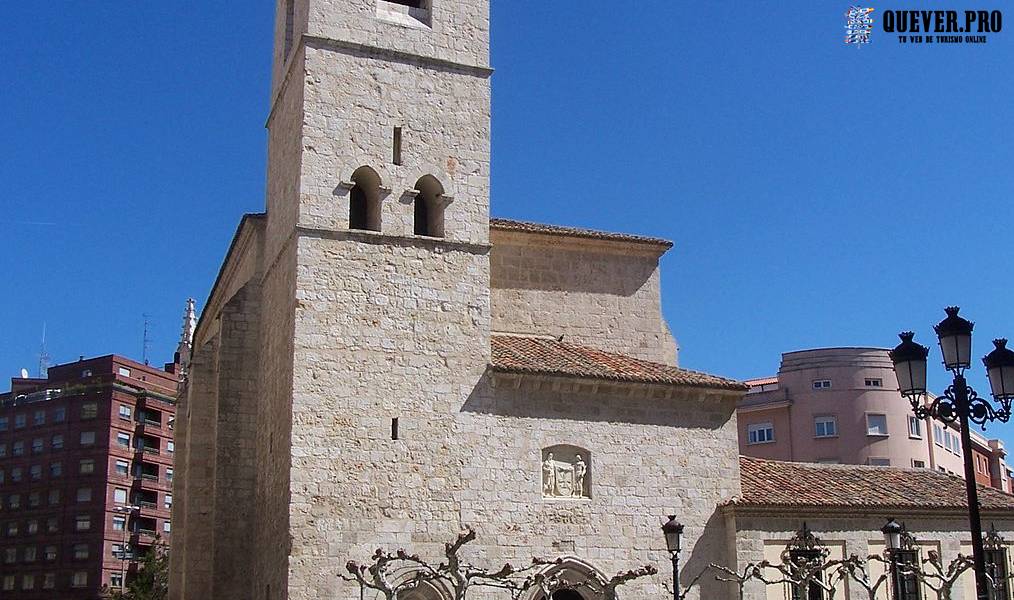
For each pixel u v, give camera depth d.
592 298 50.06
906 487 49.34
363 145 41.44
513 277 48.81
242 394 43.62
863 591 44.12
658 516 41.78
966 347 25.00
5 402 123.19
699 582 41.66
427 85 43.09
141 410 121.38
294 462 37.31
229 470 42.53
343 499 37.59
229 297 53.22
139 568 114.88
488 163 43.25
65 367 125.75
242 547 41.91
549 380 41.06
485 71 44.22
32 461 119.38
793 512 43.41
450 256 41.53
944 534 46.94
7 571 116.62
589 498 40.91
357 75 42.03
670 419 43.03
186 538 44.62
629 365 44.66
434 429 39.44
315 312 39.03
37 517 117.06
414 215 42.09
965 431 24.48
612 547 40.72
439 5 44.25
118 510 116.31
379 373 39.31
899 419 87.19
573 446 41.22
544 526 39.94
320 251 39.72
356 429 38.44
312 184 40.28
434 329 40.50
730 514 42.53
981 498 49.91
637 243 51.03
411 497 38.47
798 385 89.19
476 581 38.47
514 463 40.12
